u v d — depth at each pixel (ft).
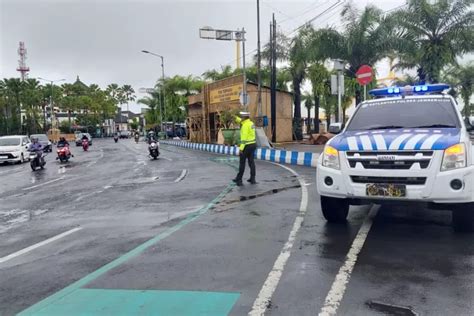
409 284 14.62
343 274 15.71
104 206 31.32
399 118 23.67
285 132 114.32
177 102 196.03
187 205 30.07
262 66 135.13
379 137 20.79
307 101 180.75
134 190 38.88
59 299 14.46
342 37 87.81
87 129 353.10
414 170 18.93
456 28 79.92
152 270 16.83
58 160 90.07
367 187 19.88
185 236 21.61
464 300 13.29
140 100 239.91
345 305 13.17
